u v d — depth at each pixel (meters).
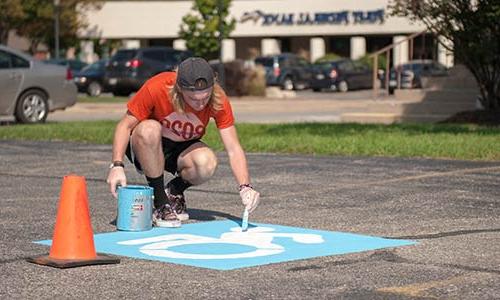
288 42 68.19
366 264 7.24
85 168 13.85
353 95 47.66
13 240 8.25
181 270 7.04
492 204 10.17
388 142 15.64
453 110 22.30
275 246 7.95
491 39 18.97
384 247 7.89
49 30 59.41
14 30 60.50
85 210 7.27
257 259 7.43
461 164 13.52
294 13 64.25
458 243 8.05
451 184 11.61
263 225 9.02
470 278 6.75
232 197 10.95
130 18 68.31
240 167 8.73
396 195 10.82
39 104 23.25
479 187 11.35
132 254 7.62
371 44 64.88
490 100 20.05
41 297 6.25
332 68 53.03
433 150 14.62
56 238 7.25
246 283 6.62
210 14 54.41
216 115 8.74
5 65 22.84
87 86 44.97
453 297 6.21
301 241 8.17
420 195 10.80
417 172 12.73
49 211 9.92
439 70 28.92
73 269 7.04
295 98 41.81
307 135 17.53
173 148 9.09
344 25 62.47
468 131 17.70
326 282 6.65
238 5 65.69
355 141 15.95
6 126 20.80
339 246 7.93
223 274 6.91
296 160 14.36
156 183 8.91
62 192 7.27
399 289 6.43
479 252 7.68
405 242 8.10
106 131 19.02
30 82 23.03
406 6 19.75
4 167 13.97
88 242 7.25
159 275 6.87
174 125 8.85
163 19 67.75
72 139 18.34
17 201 10.66
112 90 42.47
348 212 9.74
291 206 10.17
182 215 9.32
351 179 12.20
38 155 15.55
